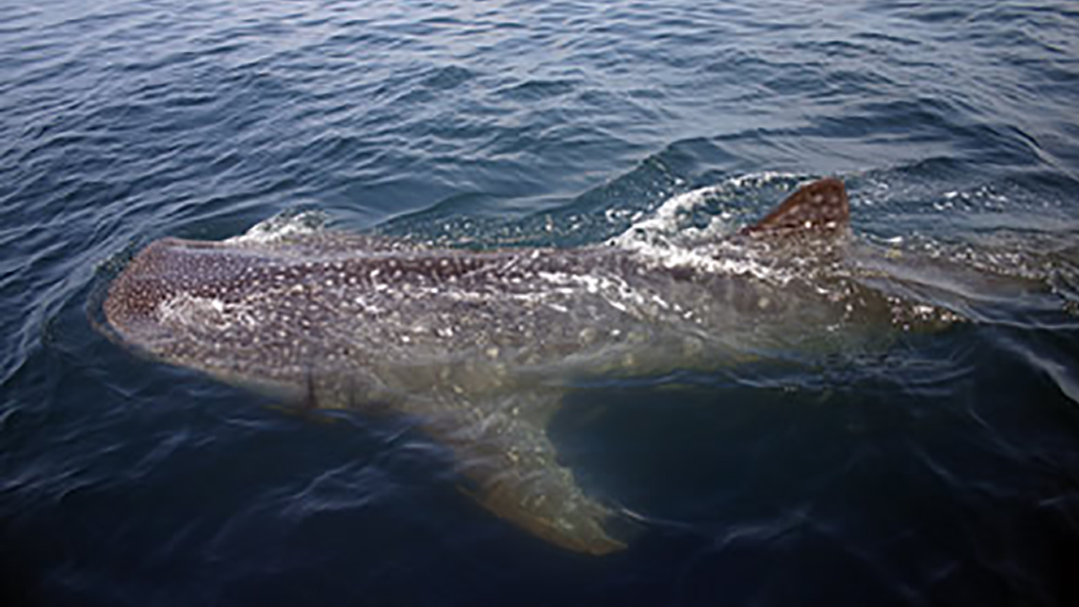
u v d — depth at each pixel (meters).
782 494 4.47
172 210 8.12
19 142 9.96
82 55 13.48
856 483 4.48
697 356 5.46
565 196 8.03
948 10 13.04
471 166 8.72
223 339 5.53
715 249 5.91
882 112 9.59
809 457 4.70
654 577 3.99
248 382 5.39
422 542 4.29
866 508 4.32
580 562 4.10
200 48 13.51
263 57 12.83
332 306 5.56
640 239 6.71
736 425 4.98
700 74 10.99
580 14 14.12
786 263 5.78
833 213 5.80
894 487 4.43
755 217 7.41
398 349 5.40
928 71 10.69
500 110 10.09
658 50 11.98
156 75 12.23
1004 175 8.06
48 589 4.11
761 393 5.20
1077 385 4.99
